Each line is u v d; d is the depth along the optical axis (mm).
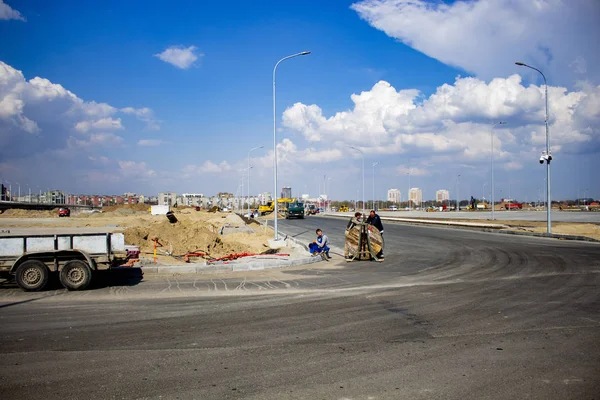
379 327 8039
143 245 21312
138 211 83562
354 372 5793
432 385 5344
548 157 29562
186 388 5316
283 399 4977
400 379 5539
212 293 11773
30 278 12102
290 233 37188
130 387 5363
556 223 42594
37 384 5484
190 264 16828
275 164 27469
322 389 5250
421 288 12094
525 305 9672
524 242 25156
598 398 4957
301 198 130000
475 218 58344
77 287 12273
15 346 7066
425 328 7938
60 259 12578
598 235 28312
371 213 19641
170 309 9766
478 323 8234
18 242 12297
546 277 13383
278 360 6289
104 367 6062
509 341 7086
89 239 12734
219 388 5309
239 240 30500
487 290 11539
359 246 19016
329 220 64062
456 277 13938
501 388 5234
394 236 31203
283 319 8727
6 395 5164
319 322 8453
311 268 17000
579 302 9875
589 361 6129
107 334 7742
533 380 5469
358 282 13398
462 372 5758
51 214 74438
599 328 7773
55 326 8328
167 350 6797
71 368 6031
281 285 13016
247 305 10141
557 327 7855
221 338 7422
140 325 8352
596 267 15219
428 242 26297
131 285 13172
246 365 6094
